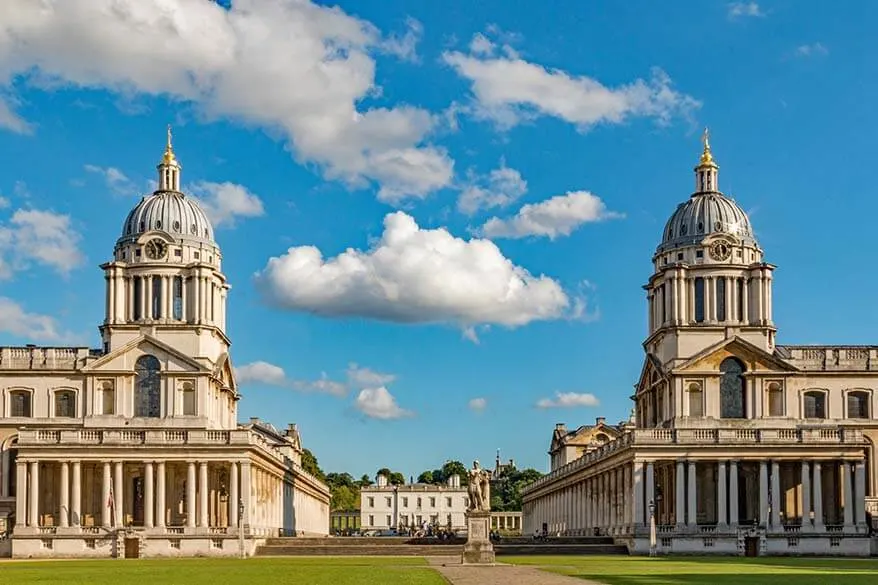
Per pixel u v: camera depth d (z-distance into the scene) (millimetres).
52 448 134125
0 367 147750
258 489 145500
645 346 156750
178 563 103625
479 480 96125
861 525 131000
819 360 147625
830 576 74062
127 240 150500
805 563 100500
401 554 123562
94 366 145000
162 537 128000
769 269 146750
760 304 145875
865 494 138000
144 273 148875
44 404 147750
